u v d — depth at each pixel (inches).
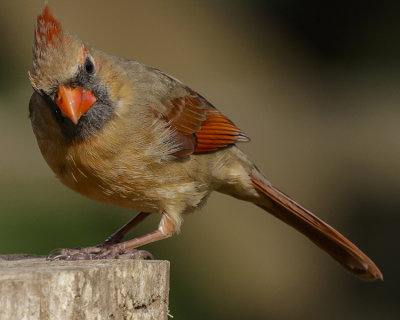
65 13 794.2
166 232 256.5
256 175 284.0
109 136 239.8
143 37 821.2
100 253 243.1
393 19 889.5
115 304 189.9
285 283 511.2
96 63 238.7
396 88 855.7
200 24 870.4
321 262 535.5
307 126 768.3
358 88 855.7
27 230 417.7
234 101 776.9
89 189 249.1
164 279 207.6
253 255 522.3
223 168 274.5
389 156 716.7
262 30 903.1
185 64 818.8
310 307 500.7
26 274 175.5
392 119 798.5
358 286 514.6
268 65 869.8
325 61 904.9
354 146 734.5
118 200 253.3
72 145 238.2
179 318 415.8
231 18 899.4
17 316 172.1
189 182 263.7
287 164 685.9
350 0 904.3
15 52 695.7
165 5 863.1
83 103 232.2
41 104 235.9
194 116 268.8
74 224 431.8
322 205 625.0
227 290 475.2
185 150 260.7
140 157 246.5
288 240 549.0
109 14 814.5
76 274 178.9
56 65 226.4
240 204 571.8
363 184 653.3
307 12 914.7
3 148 566.3
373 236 567.5
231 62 850.1
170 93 265.9
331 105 823.1
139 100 250.1
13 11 722.2
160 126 252.5
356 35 905.5
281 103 804.0
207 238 517.3
